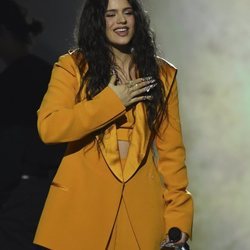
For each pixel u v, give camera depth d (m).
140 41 13.02
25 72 15.16
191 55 31.78
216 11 31.78
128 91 12.52
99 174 12.52
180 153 13.30
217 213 31.81
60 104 12.55
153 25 30.80
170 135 13.20
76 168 12.56
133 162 12.57
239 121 32.91
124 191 12.57
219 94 32.22
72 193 12.50
